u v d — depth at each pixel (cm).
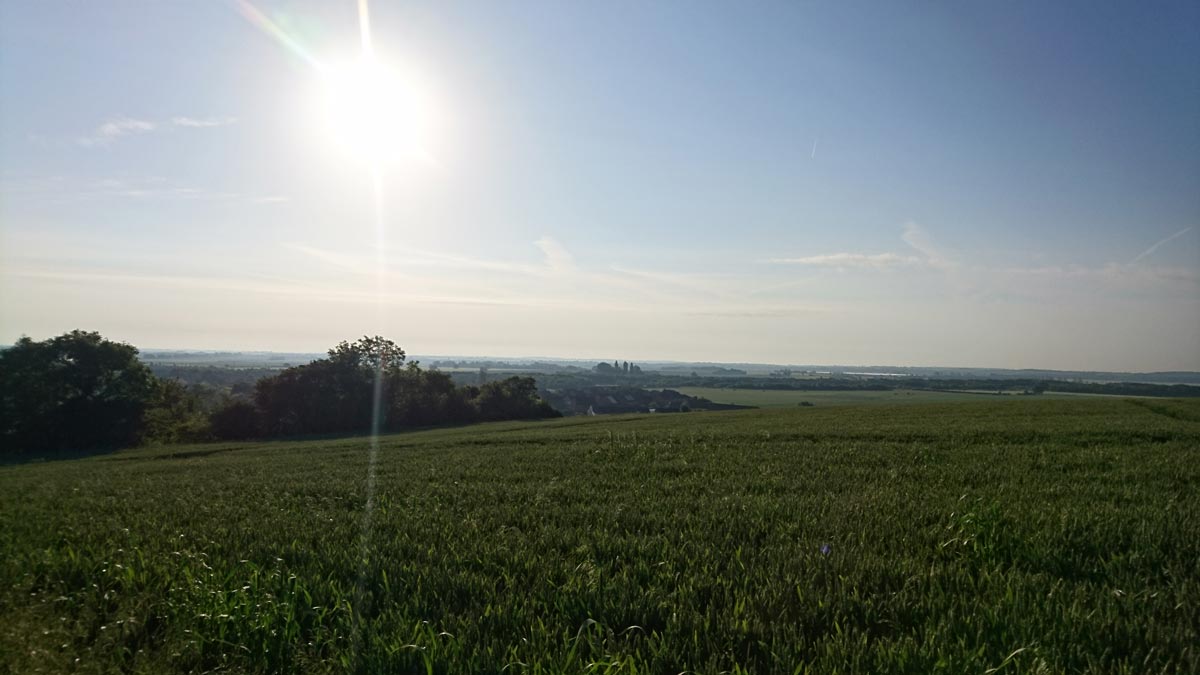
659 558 715
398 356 8188
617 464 1859
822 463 1675
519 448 2823
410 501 1282
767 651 458
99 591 689
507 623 530
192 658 517
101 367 6209
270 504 1359
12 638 547
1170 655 429
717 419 4869
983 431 2533
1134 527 779
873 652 444
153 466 3206
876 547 725
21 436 5875
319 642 521
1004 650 444
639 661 452
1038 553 668
